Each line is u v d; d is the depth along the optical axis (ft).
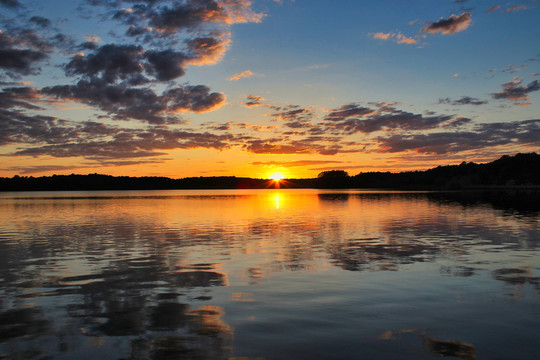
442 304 31.04
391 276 40.45
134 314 29.43
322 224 92.94
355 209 146.72
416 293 34.17
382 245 60.54
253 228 85.92
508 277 39.58
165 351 22.89
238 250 57.41
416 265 45.68
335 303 31.63
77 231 82.69
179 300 32.86
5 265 47.96
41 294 35.04
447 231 76.48
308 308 30.45
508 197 251.39
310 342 23.97
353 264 46.60
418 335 24.88
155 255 54.03
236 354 22.36
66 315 29.35
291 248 58.70
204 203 208.44
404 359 21.56
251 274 42.09
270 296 33.76
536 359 21.50
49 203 219.20
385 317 28.25
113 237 72.90
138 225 94.32
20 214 133.18
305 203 199.00
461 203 179.11
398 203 185.98
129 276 41.75
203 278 40.52
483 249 55.98
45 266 47.29
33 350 23.20
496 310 29.48
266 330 25.96
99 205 192.54
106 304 31.99
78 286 37.76
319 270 43.65
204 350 22.98
